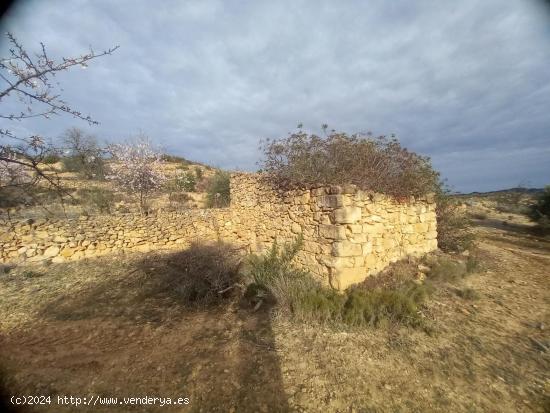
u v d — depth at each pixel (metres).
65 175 16.64
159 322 4.83
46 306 5.60
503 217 19.19
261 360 3.57
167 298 5.91
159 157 16.53
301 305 4.76
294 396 2.96
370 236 6.12
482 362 3.55
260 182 8.84
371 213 6.16
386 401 2.90
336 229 5.70
